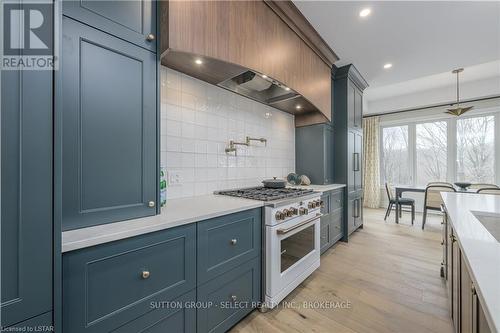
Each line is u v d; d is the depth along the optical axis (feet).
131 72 3.62
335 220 9.76
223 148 7.15
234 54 5.19
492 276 2.02
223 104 7.16
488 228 4.77
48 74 2.39
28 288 2.26
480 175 15.07
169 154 5.72
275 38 6.44
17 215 2.20
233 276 4.71
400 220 14.78
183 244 3.80
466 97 14.16
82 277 2.72
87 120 3.15
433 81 13.88
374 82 12.64
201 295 4.09
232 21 5.16
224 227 4.51
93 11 3.23
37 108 2.33
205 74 6.08
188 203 5.17
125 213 3.53
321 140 10.05
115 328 3.00
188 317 3.89
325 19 7.18
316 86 8.61
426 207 12.89
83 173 3.11
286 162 10.16
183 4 4.20
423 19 7.20
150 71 3.87
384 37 8.19
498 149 14.44
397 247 9.82
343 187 10.59
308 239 6.90
